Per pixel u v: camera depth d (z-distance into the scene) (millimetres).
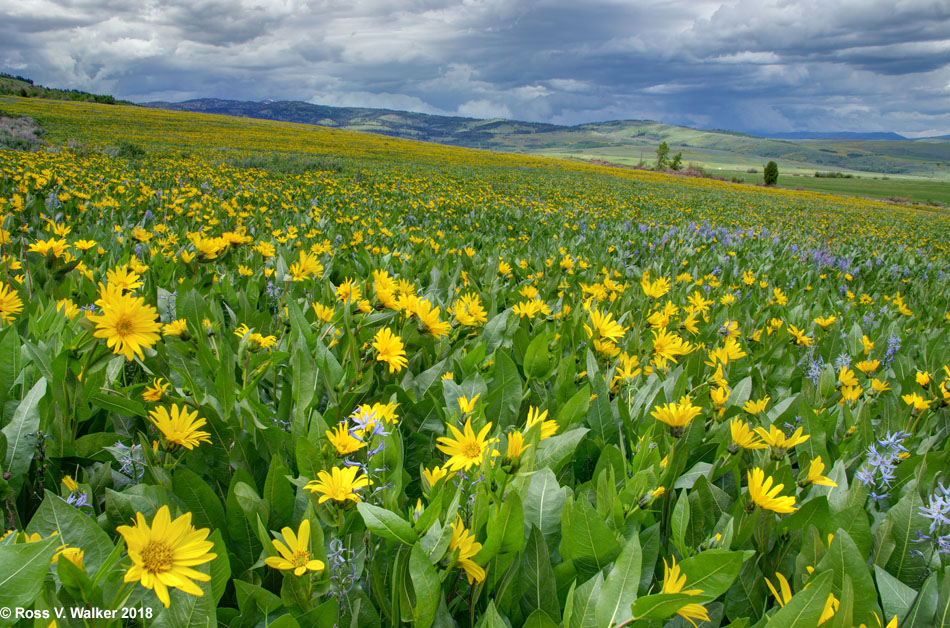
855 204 48688
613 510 1467
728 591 1430
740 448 1844
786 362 3318
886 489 1869
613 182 42656
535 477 1558
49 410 1724
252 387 1904
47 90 109062
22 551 937
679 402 2141
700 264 8781
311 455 1440
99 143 30312
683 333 3934
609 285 4707
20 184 8742
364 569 1375
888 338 3822
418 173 29500
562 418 2062
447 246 7418
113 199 8078
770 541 1535
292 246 6082
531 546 1297
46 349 2033
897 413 2508
